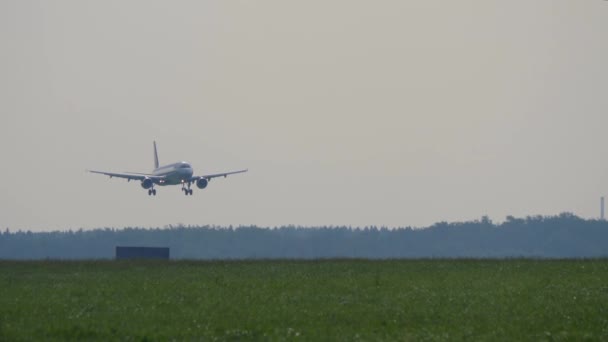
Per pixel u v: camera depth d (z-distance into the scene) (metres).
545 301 195.25
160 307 187.38
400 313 177.00
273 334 152.50
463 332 155.00
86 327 158.38
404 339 148.12
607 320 167.25
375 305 190.12
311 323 164.75
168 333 153.00
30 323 163.50
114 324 162.50
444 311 180.12
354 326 162.25
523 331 156.88
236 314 175.88
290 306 188.38
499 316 173.38
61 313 177.50
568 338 149.62
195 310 181.75
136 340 147.25
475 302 193.88
